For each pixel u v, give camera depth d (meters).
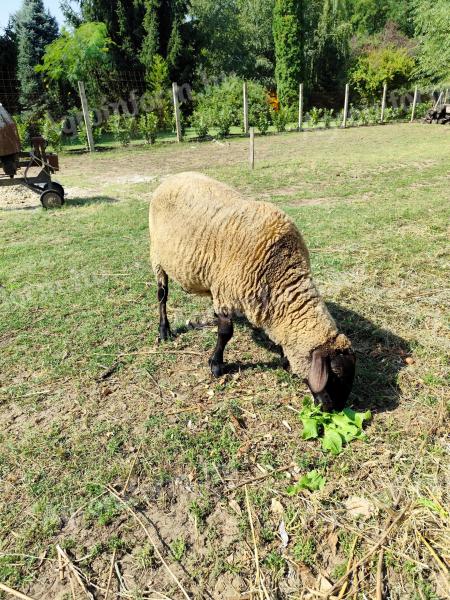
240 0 37.25
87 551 2.66
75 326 5.02
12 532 2.77
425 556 2.55
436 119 26.53
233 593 2.43
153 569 2.56
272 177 12.34
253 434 3.44
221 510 2.88
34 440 3.44
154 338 4.76
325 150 17.78
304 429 3.34
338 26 36.34
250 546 2.65
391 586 2.43
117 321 5.08
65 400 3.89
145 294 5.72
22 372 4.29
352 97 35.66
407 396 3.75
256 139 22.53
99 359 4.41
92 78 26.17
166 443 3.38
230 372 4.18
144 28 26.44
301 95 25.44
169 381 4.09
